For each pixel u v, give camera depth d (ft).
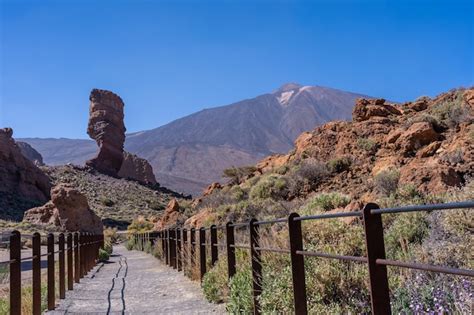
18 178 270.67
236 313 25.34
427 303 16.81
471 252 20.52
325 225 29.19
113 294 38.58
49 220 157.07
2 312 30.04
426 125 89.25
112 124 460.14
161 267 65.51
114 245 188.96
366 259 12.14
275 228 40.55
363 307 18.92
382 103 121.60
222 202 116.06
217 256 38.86
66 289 42.19
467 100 95.20
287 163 121.29
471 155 68.59
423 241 26.53
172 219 146.72
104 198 348.59
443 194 44.80
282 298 20.88
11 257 22.36
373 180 78.33
